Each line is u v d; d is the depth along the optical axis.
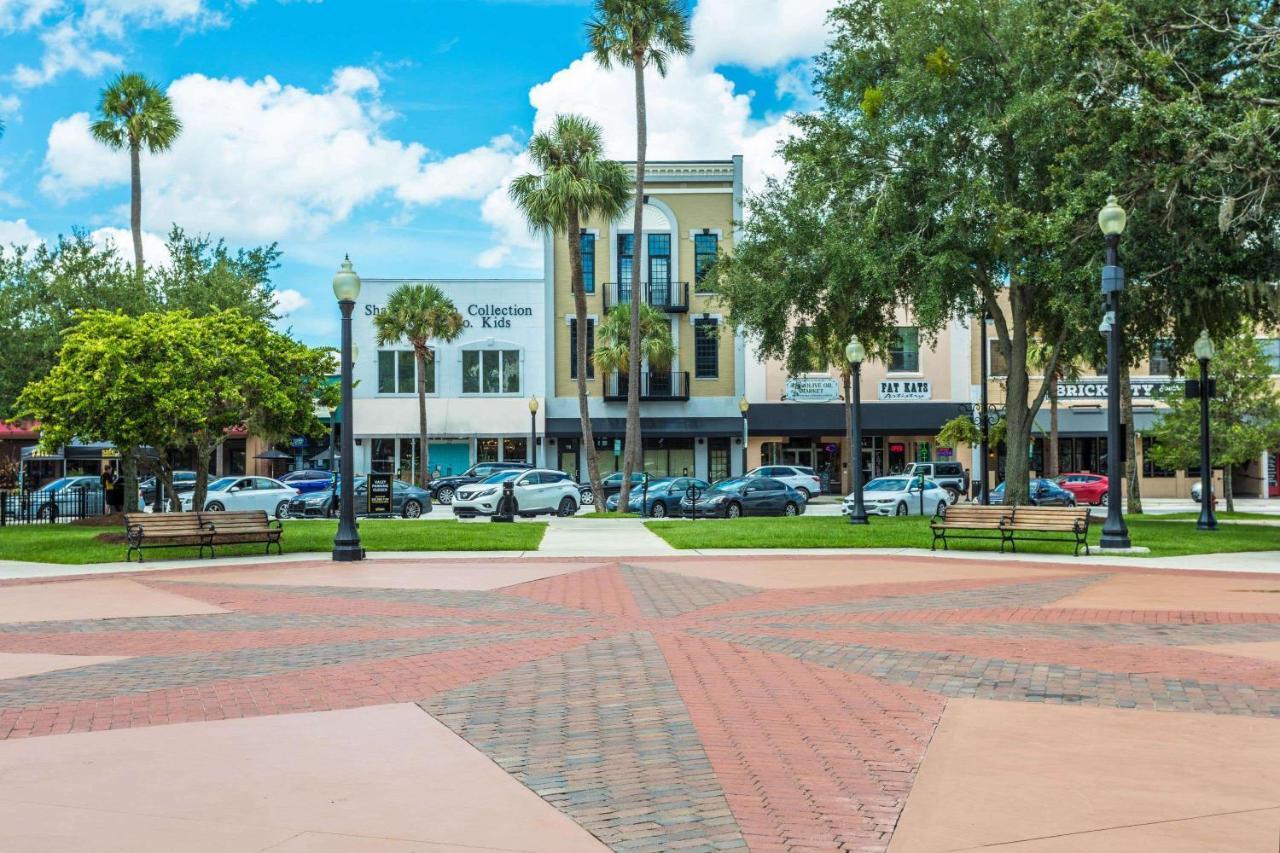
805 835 4.89
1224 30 21.08
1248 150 18.95
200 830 4.98
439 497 42.50
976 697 7.81
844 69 27.22
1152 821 5.04
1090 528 25.39
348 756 6.27
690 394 49.81
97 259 31.75
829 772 5.91
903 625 11.29
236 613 12.62
